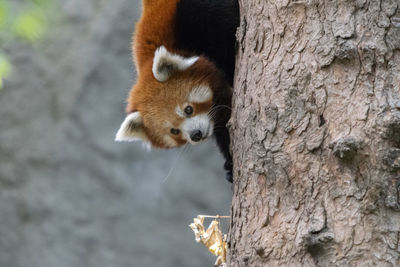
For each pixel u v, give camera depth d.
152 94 9.41
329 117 5.25
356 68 5.27
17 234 20.30
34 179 20.62
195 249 20.14
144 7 9.59
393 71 5.19
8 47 21.58
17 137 20.97
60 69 21.33
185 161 20.83
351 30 5.38
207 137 9.32
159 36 9.39
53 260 20.00
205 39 9.27
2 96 21.30
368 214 4.89
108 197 20.47
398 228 4.79
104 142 20.62
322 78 5.39
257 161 5.63
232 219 6.00
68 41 21.52
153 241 20.14
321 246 4.95
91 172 20.58
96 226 20.25
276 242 5.29
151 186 20.53
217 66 9.43
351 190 4.98
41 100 21.23
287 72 5.64
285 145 5.44
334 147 5.07
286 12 5.86
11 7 18.16
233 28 9.00
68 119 20.78
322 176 5.14
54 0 21.98
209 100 9.27
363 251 4.81
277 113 5.57
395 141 4.96
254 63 6.07
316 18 5.62
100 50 21.09
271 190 5.47
